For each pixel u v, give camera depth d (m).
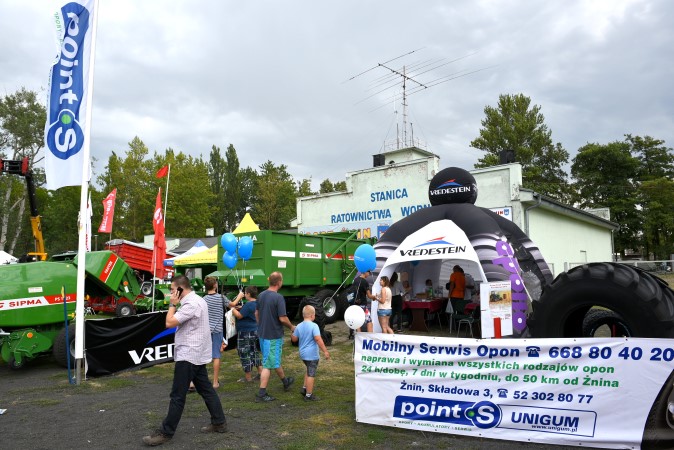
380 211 20.22
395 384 5.25
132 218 50.75
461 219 10.68
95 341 8.11
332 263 14.03
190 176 51.28
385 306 9.74
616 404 4.43
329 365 8.53
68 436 5.15
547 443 4.61
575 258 22.38
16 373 8.82
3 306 8.59
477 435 4.85
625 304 5.38
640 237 48.91
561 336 5.85
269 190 59.06
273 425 5.36
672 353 4.30
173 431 4.88
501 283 8.45
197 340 5.00
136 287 14.73
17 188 43.16
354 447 4.68
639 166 48.56
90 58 8.05
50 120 7.89
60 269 9.53
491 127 51.66
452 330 12.36
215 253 15.44
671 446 4.29
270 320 6.47
